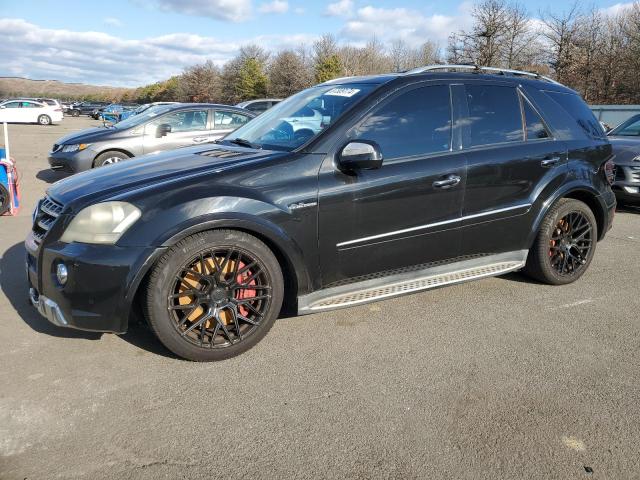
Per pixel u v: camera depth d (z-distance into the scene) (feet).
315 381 9.91
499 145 13.39
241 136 13.78
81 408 8.87
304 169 10.91
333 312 13.11
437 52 207.82
